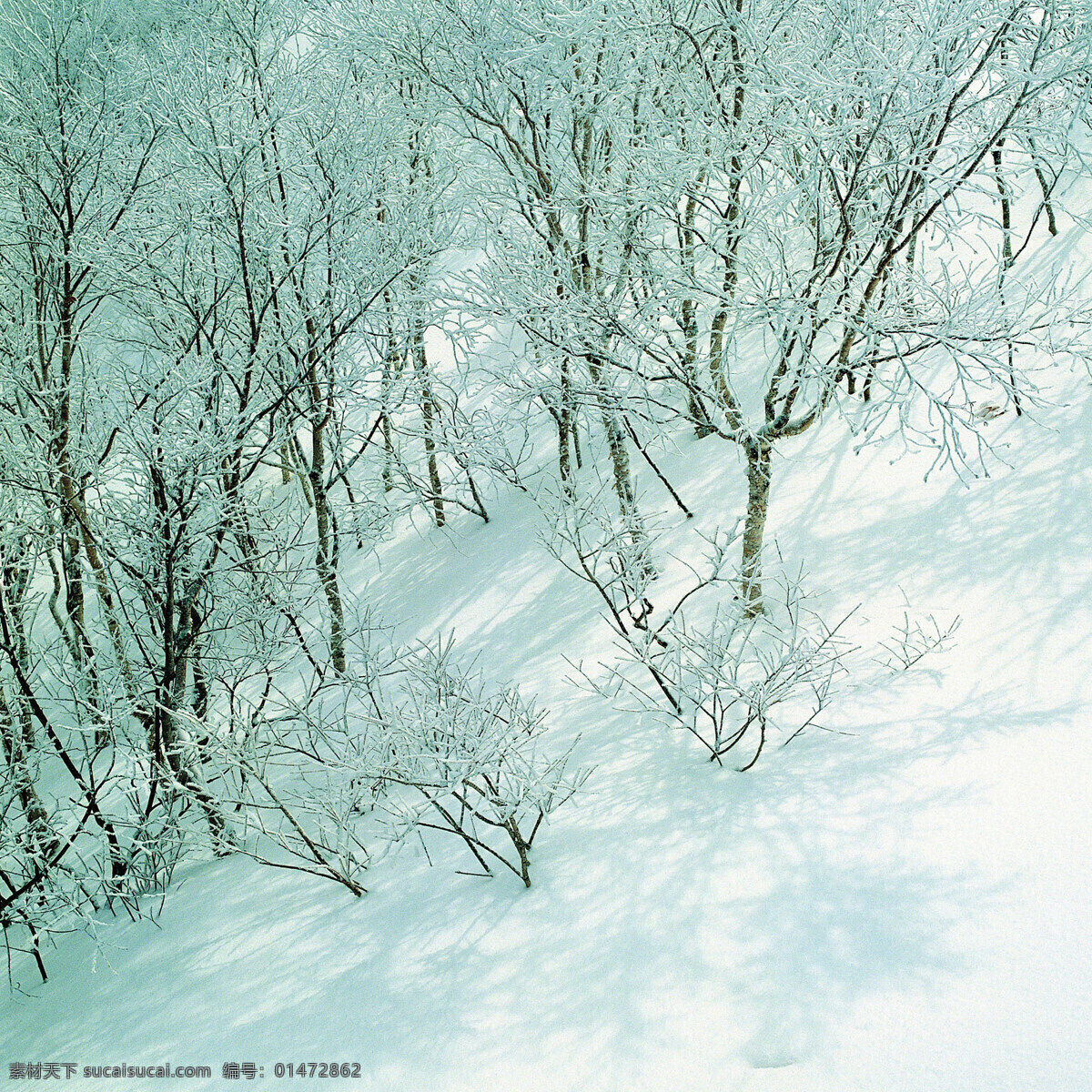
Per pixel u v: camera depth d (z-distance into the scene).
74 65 6.18
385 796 4.08
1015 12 3.68
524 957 3.23
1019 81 3.74
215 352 5.95
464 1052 2.91
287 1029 3.27
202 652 5.90
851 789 3.53
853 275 4.25
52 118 5.95
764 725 3.81
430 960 3.38
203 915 4.29
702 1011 2.77
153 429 4.79
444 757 3.32
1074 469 5.09
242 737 4.89
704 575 5.65
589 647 5.44
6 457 5.49
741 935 3.00
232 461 5.64
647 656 4.27
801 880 3.16
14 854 4.52
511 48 5.29
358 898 3.97
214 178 6.06
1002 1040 2.41
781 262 4.40
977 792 3.29
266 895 4.28
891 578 4.86
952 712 3.78
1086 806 3.07
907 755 3.62
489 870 3.71
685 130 5.14
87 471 5.52
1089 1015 2.40
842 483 5.96
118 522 5.27
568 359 5.35
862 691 4.14
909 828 3.23
